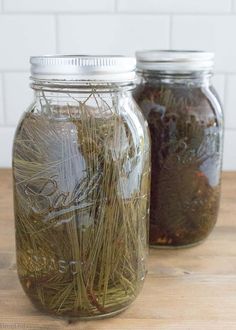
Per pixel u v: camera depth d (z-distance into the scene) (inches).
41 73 16.1
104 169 16.5
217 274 21.6
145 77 22.7
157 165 22.7
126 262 17.7
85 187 16.5
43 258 17.5
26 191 17.3
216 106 23.1
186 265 22.5
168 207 23.2
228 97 36.3
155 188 23.0
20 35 34.9
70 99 16.7
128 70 16.5
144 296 19.7
